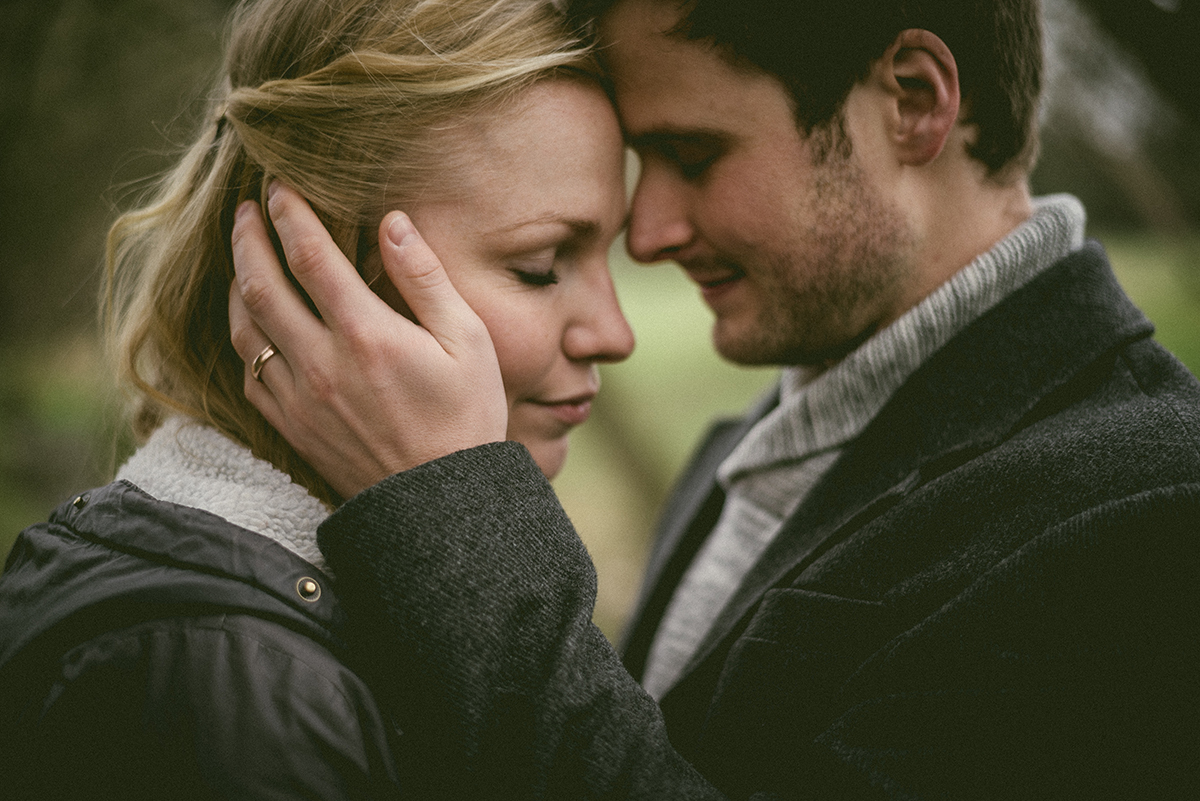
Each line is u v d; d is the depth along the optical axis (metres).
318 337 0.92
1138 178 2.66
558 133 0.98
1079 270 1.09
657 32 1.04
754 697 0.99
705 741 1.01
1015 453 0.96
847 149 1.08
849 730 0.87
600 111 1.03
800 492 1.25
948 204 1.15
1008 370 1.05
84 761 0.73
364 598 0.82
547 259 1.01
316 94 0.95
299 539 0.88
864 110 1.08
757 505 1.31
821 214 1.10
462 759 0.77
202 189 1.05
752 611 1.12
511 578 0.83
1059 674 0.80
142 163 3.68
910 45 1.07
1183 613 0.79
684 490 1.78
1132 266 4.93
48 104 3.54
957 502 0.97
